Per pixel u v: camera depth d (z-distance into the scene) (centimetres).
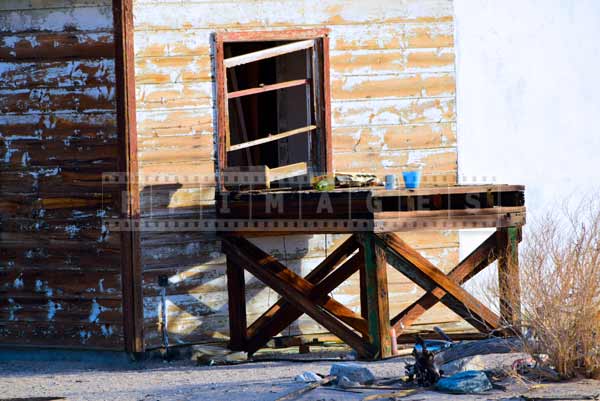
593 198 2998
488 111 2859
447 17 2780
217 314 2683
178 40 2623
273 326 2598
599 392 1873
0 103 2692
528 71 2925
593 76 3022
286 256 2730
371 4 2728
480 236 2819
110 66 2597
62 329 2673
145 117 2598
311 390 1967
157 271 2617
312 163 2728
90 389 2216
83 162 2628
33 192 2680
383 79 2739
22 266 2703
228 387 2091
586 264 2109
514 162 2902
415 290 2786
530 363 2134
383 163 2744
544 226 2684
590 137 3012
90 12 2608
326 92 2703
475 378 1933
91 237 2631
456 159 2798
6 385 2316
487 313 2447
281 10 2688
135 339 2589
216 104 2653
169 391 2108
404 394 1892
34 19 2653
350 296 2758
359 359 2386
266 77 3447
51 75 2648
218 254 2675
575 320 2062
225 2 2658
